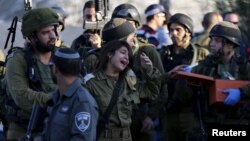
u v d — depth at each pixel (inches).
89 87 474.3
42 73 484.7
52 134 420.2
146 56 513.0
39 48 487.2
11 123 495.8
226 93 499.5
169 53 605.9
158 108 547.5
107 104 471.8
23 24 488.7
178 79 523.2
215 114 513.0
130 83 482.0
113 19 536.7
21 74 481.7
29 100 470.6
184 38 601.0
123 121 475.2
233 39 518.6
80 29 774.5
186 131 570.9
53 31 487.5
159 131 605.9
